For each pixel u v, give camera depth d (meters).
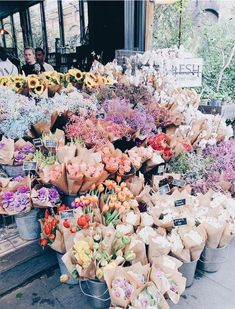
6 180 2.17
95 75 3.37
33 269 2.22
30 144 2.37
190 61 3.69
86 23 6.45
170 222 2.05
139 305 1.53
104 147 2.33
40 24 7.19
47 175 2.06
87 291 2.08
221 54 6.60
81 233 1.85
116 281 1.61
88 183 2.08
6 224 2.40
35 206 2.07
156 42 7.06
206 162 2.88
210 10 7.46
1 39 7.91
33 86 2.84
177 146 2.69
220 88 6.44
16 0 7.36
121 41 5.83
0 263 2.05
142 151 2.44
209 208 2.24
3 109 2.45
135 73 3.41
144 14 4.69
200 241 1.93
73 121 2.57
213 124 3.26
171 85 3.36
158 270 1.72
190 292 2.10
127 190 2.21
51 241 1.97
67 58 6.89
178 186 2.54
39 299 2.05
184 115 3.09
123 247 1.82
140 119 2.59
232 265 2.39
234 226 2.12
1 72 4.07
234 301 2.02
